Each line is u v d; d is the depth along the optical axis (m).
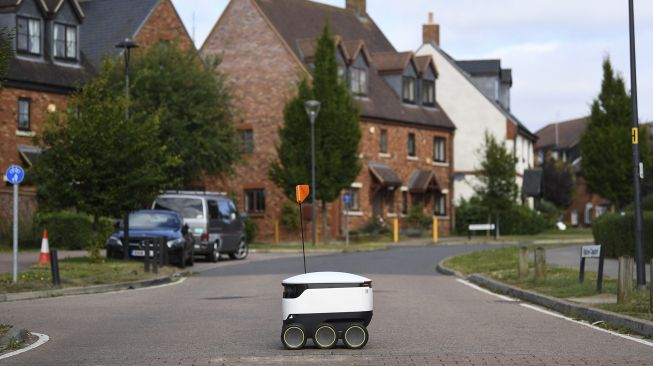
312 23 76.00
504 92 92.88
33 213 49.12
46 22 55.31
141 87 55.81
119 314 21.72
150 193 37.88
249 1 70.56
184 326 19.17
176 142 55.84
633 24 25.14
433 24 90.06
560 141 135.00
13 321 20.38
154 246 33.69
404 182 75.62
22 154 52.47
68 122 36.38
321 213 67.75
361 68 72.44
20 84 52.78
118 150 36.56
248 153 69.62
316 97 61.22
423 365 13.72
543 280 28.02
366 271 37.81
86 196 36.69
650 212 38.75
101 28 64.25
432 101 80.81
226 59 70.88
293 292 15.52
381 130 73.25
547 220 90.75
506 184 68.94
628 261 21.11
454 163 82.75
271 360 14.33
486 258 40.75
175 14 65.00
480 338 17.02
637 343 16.38
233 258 47.59
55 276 28.48
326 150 61.06
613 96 71.00
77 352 15.51
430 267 40.56
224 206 46.03
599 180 71.38
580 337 17.23
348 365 13.78
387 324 19.27
